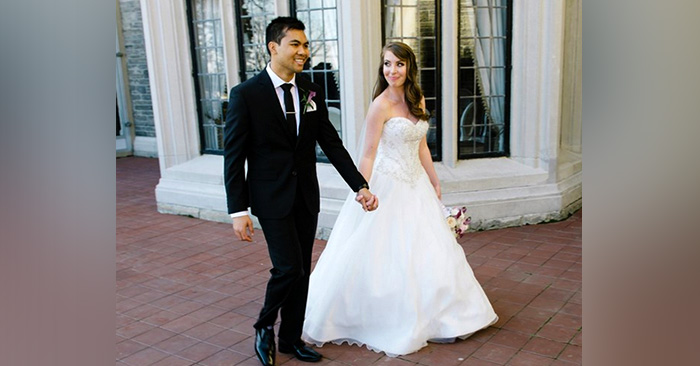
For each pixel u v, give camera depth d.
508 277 4.47
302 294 3.21
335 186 5.63
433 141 5.89
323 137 3.23
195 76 6.90
